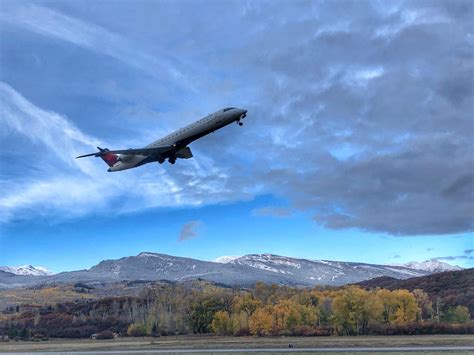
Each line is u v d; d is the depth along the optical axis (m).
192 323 108.25
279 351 71.31
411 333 95.69
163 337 105.75
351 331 97.88
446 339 82.19
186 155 97.75
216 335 104.19
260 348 78.19
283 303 106.88
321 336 97.44
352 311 98.88
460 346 70.81
